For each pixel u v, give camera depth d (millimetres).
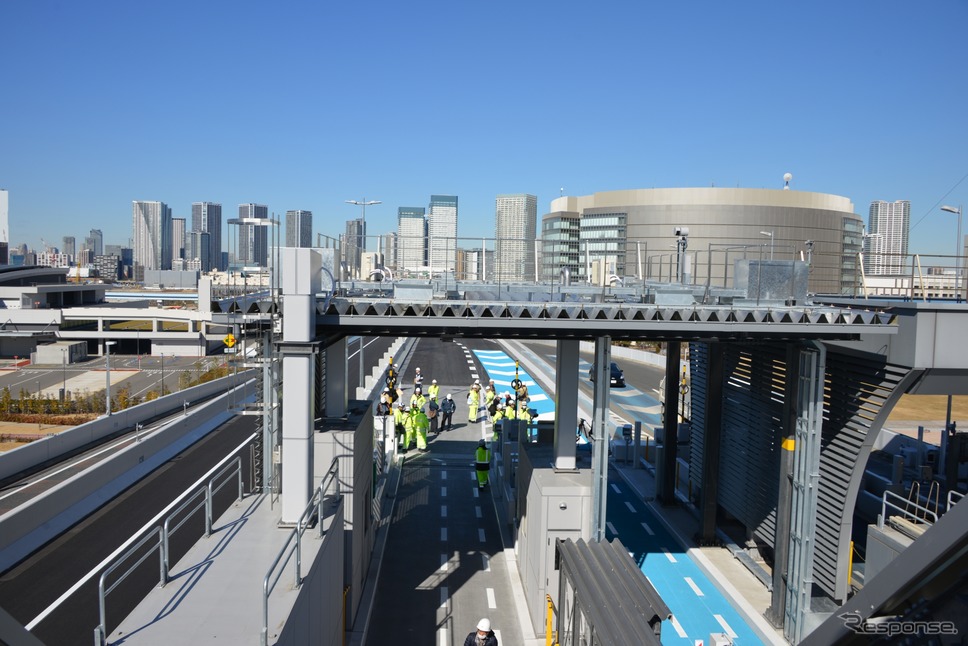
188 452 29219
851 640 3488
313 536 10594
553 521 13758
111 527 19469
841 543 14133
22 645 4641
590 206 89688
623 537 19641
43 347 70812
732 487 18688
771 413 16422
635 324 12031
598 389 13297
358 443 13969
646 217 83938
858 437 13617
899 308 12641
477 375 50219
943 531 2918
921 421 37812
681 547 18891
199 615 7965
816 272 65125
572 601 11664
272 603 8289
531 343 73375
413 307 11742
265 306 11820
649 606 9906
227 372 52938
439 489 23781
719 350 18250
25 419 39000
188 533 18594
